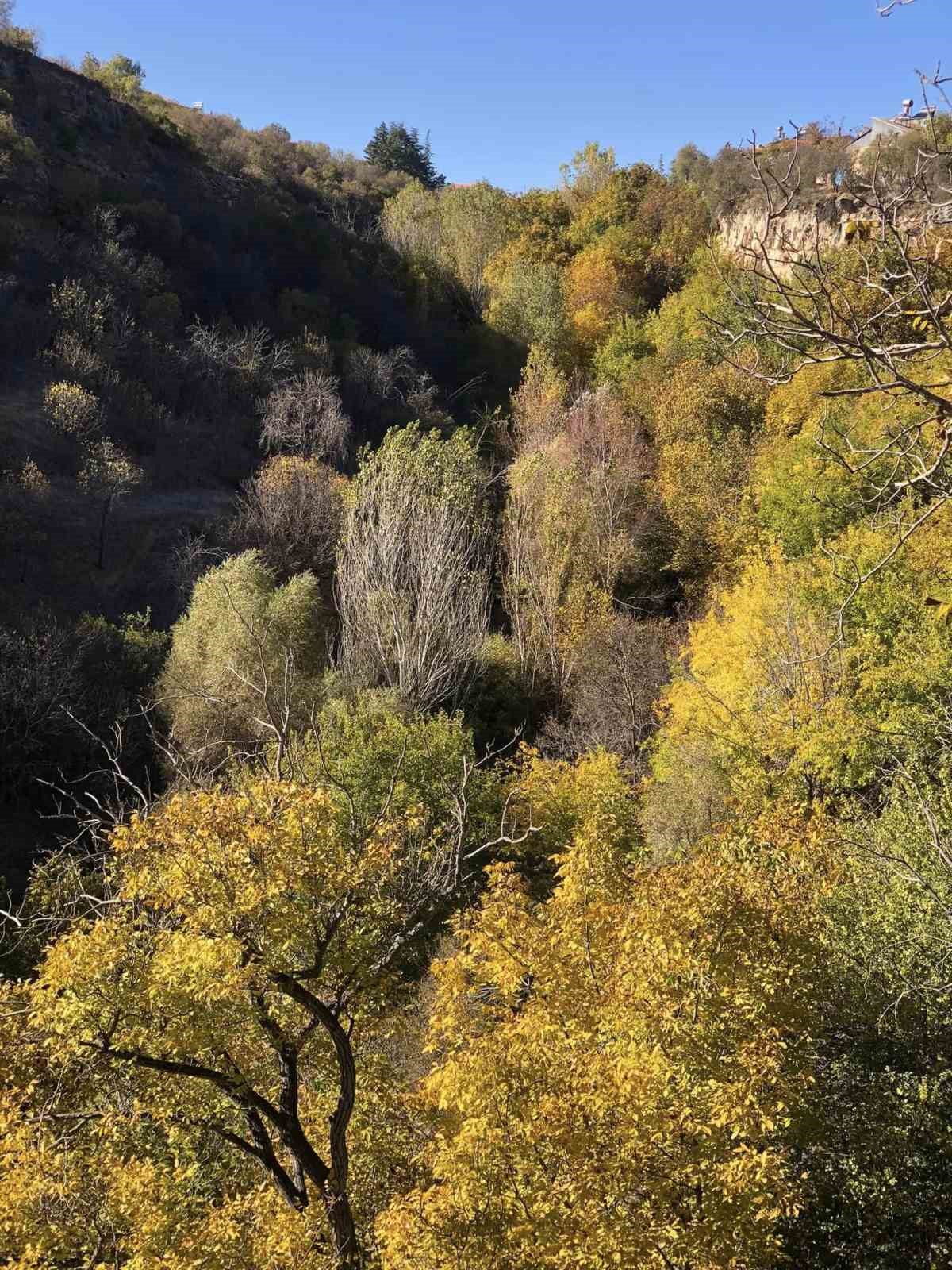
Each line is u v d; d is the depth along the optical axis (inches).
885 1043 412.8
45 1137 362.9
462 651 1186.6
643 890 406.9
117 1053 346.3
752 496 1380.4
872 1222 392.5
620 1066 328.2
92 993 346.0
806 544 1133.7
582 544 1384.1
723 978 369.7
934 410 157.8
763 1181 307.0
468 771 517.3
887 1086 410.9
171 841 356.2
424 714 1065.5
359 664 1159.6
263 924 348.2
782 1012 382.6
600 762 975.0
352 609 1221.7
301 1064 423.5
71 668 1064.2
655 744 999.6
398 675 1139.9
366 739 934.4
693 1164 325.7
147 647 1210.6
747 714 773.3
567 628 1304.1
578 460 1542.8
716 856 482.3
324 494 1488.7
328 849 364.2
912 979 401.4
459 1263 320.8
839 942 442.9
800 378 1450.5
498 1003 458.0
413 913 452.1
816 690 719.7
